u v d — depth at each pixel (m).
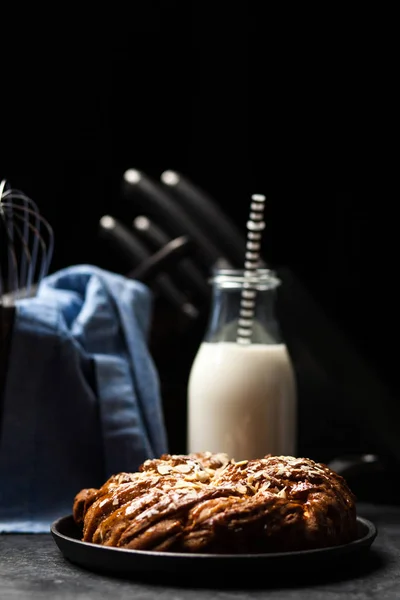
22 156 1.70
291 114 1.83
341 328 1.82
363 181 1.84
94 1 1.72
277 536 0.89
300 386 1.56
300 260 1.85
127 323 1.17
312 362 1.58
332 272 1.85
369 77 1.83
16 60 1.69
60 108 1.71
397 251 1.83
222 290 1.15
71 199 1.72
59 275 1.20
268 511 0.89
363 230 1.84
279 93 1.83
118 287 1.19
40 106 1.71
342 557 0.90
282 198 1.84
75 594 0.88
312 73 1.83
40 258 1.63
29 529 1.07
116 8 1.73
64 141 1.72
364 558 0.97
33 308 1.11
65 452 1.12
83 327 1.15
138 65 1.76
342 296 1.84
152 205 1.34
